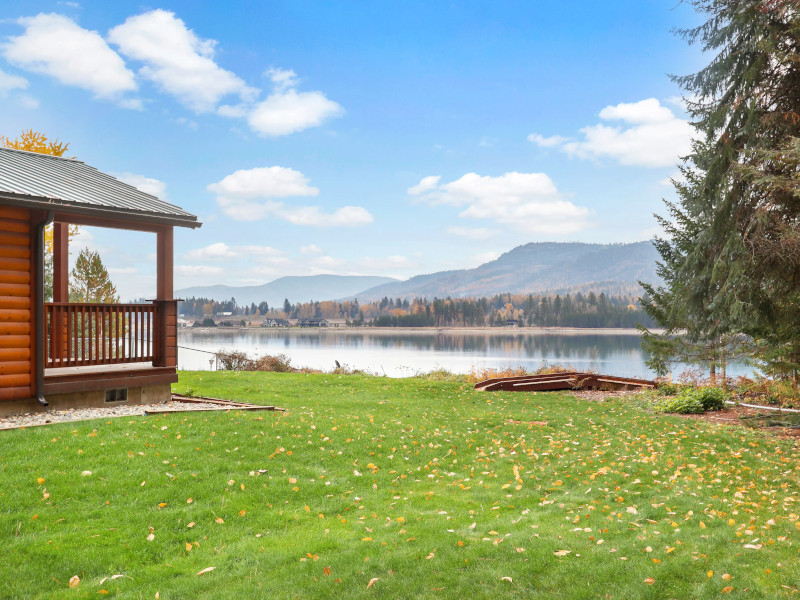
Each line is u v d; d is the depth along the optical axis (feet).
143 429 26.68
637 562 15.74
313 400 43.98
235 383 51.44
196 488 20.62
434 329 596.70
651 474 24.99
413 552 16.34
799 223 28.96
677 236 55.06
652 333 54.65
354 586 14.49
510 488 23.15
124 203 32.42
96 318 32.94
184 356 113.70
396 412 40.04
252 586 14.37
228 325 628.69
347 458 26.04
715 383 52.95
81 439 24.36
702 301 32.81
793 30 27.81
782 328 34.81
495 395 53.01
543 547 16.79
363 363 136.26
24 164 36.32
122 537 16.80
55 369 31.81
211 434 27.02
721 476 24.73
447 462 26.84
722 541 17.15
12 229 28.50
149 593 14.02
